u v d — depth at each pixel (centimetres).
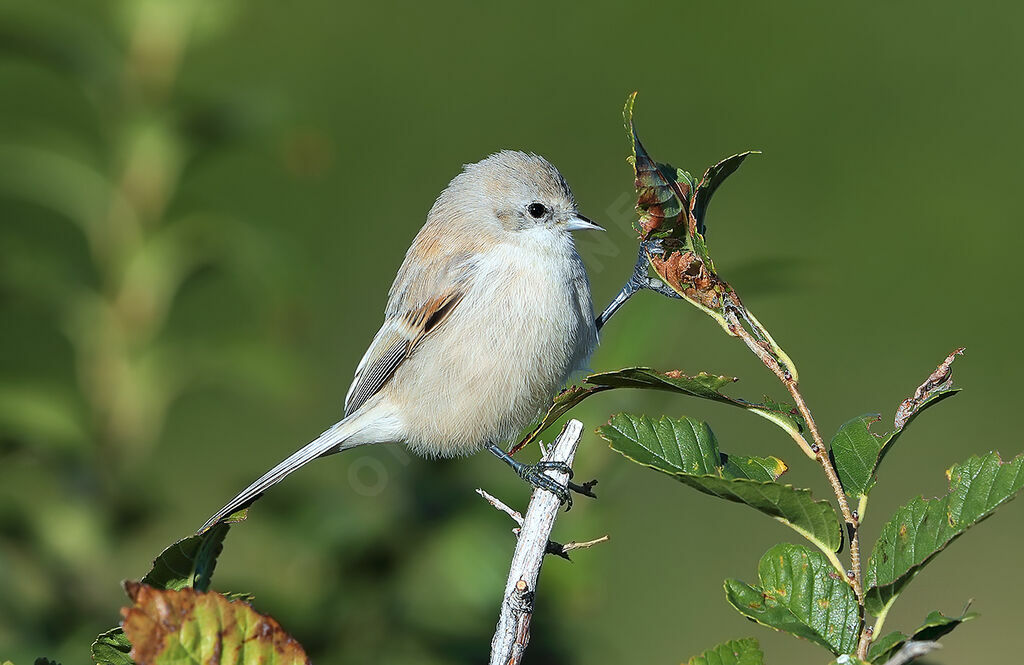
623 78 2653
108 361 1036
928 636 457
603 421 875
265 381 1045
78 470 970
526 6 2795
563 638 905
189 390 1055
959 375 2170
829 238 2416
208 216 1054
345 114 2492
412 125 2544
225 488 1016
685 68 2678
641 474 1847
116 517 970
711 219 2478
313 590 914
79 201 1062
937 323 2258
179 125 1046
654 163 563
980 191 2489
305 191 2362
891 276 2344
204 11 1079
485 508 914
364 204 2364
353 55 2586
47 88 2134
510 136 2481
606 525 885
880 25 2814
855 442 508
